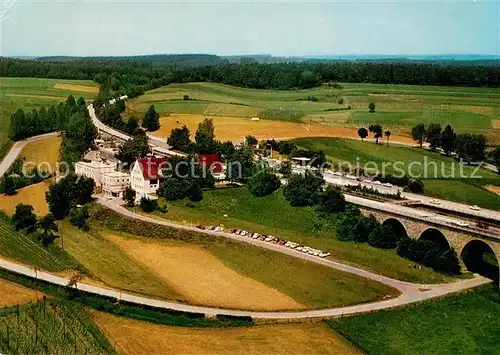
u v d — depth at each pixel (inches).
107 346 5413.4
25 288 6761.8
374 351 5388.8
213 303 6422.2
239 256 7623.0
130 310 6181.1
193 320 5974.4
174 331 5748.0
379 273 7086.6
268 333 5718.5
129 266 7460.6
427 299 6427.2
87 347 5383.9
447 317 6013.8
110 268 7416.3
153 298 6569.9
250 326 5861.2
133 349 5388.8
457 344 5511.8
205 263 7495.1
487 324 5871.1
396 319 5979.3
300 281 6899.6
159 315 6087.6
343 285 6756.9
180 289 6786.4
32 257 7849.4
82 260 7696.9
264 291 6712.6
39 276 7214.6
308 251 7652.6
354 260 7416.3
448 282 6894.7
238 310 6250.0
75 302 6358.3
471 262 7450.8
